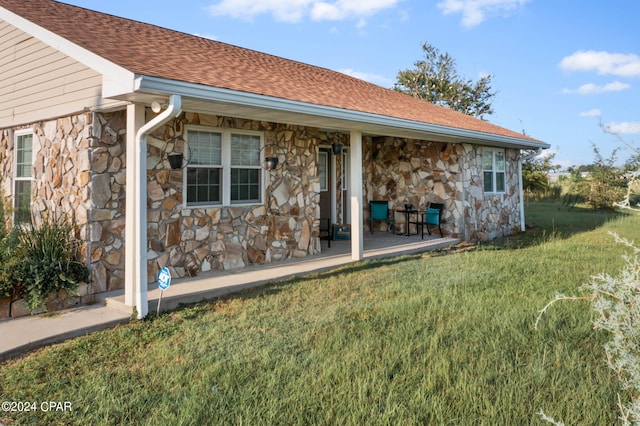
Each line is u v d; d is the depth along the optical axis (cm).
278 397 321
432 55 2980
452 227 1170
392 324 480
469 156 1191
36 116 703
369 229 1299
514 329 448
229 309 550
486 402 305
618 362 249
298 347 420
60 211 658
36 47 701
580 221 1691
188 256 714
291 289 644
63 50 570
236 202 787
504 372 357
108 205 623
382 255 905
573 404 304
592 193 2130
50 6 816
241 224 789
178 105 489
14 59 757
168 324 496
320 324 481
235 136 786
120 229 636
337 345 413
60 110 651
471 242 1170
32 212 719
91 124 603
